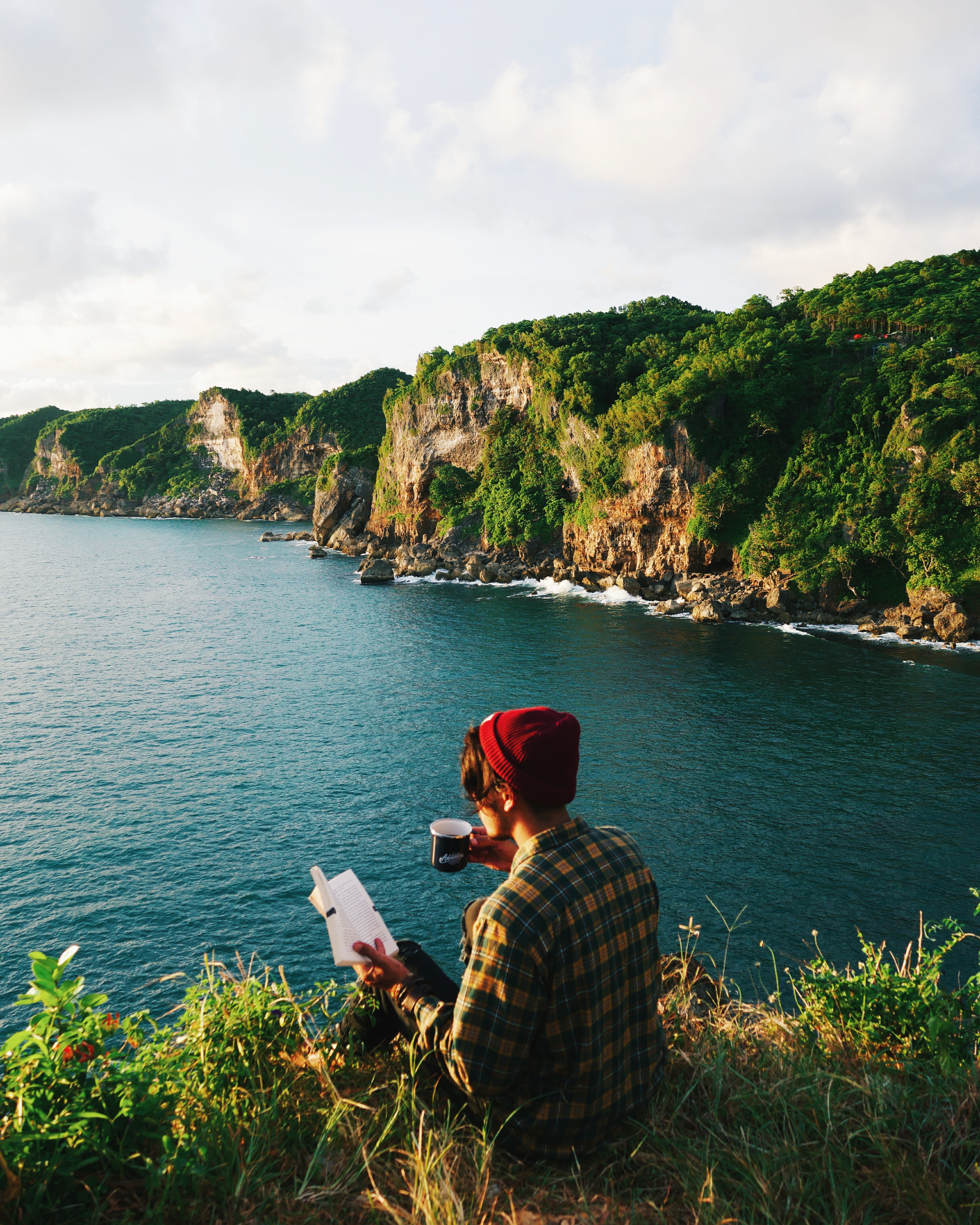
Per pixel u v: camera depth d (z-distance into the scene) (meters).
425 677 48.50
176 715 40.94
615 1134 2.38
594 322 110.12
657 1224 2.10
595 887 2.09
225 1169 2.23
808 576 62.31
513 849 3.02
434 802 29.11
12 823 27.17
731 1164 2.32
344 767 32.84
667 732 36.69
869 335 85.50
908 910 21.44
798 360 78.44
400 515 114.88
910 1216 2.15
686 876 23.27
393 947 2.80
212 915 21.28
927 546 56.56
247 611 74.38
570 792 2.20
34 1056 2.34
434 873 23.53
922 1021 3.32
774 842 25.48
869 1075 2.99
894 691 42.44
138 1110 2.32
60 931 20.48
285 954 19.53
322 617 70.00
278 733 37.78
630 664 49.66
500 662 51.50
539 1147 2.23
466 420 103.62
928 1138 2.51
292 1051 3.00
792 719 38.22
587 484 84.19
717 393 73.50
